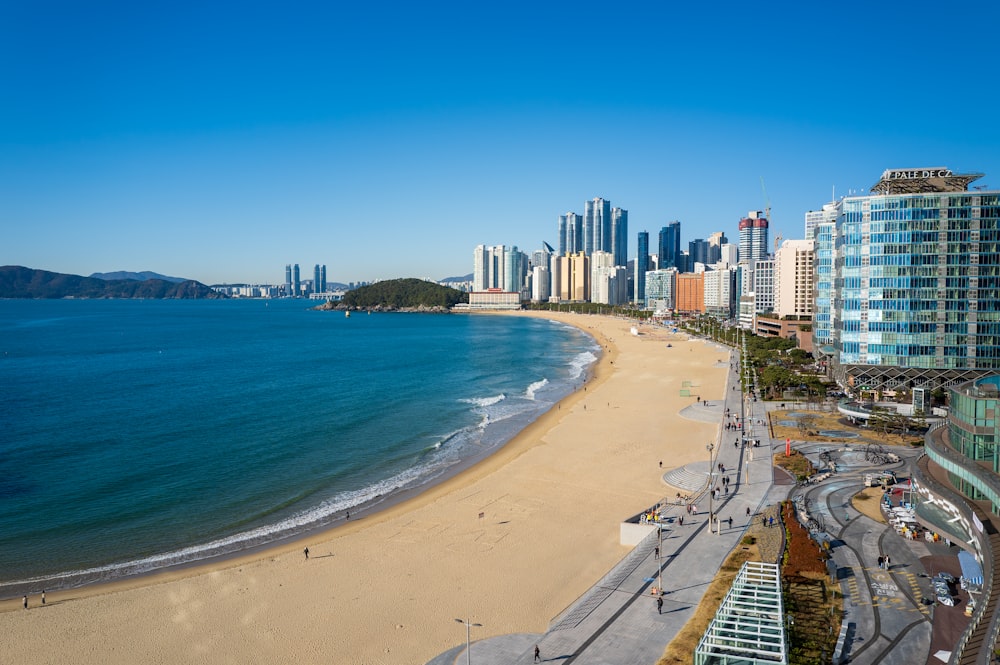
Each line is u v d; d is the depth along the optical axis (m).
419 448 140.00
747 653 52.16
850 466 115.38
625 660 58.84
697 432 147.12
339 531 94.69
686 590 71.06
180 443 140.62
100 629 67.88
